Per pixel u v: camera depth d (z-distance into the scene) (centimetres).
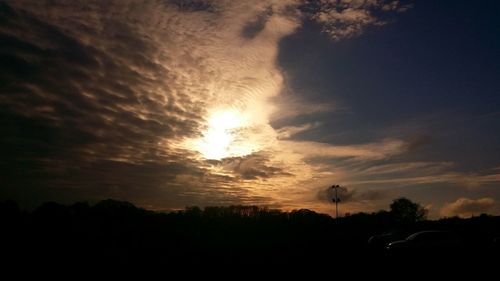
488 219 6081
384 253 3148
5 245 3703
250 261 2795
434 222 6750
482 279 1795
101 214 6825
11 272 2247
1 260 2756
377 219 8606
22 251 3322
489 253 2764
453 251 2709
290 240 5122
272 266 2481
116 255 3156
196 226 7125
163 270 2358
